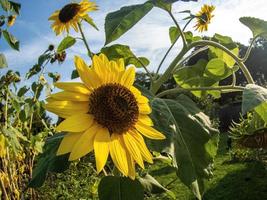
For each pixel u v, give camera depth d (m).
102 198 0.46
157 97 0.54
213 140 0.51
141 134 0.44
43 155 0.48
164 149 0.45
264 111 0.50
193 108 0.54
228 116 5.17
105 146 0.38
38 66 1.27
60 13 0.86
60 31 0.88
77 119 0.38
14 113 1.35
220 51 0.73
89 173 1.53
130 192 0.46
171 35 0.76
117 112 0.39
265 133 0.57
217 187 2.32
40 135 1.37
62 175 1.57
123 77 0.42
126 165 0.38
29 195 1.48
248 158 2.72
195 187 0.47
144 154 0.40
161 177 2.14
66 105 0.38
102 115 0.39
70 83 0.39
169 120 0.48
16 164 1.46
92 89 0.40
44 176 0.45
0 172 1.20
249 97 0.43
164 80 0.61
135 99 0.41
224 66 0.68
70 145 0.37
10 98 1.20
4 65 0.90
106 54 0.65
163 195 1.22
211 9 1.03
